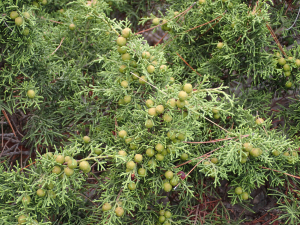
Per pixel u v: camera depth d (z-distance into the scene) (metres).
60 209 0.43
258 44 0.45
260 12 0.42
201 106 0.35
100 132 0.44
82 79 0.48
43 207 0.34
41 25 0.50
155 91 0.40
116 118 0.43
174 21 0.50
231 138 0.38
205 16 0.49
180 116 0.35
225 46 0.45
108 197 0.37
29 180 0.34
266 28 0.43
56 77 0.48
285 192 0.48
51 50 0.50
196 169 0.45
